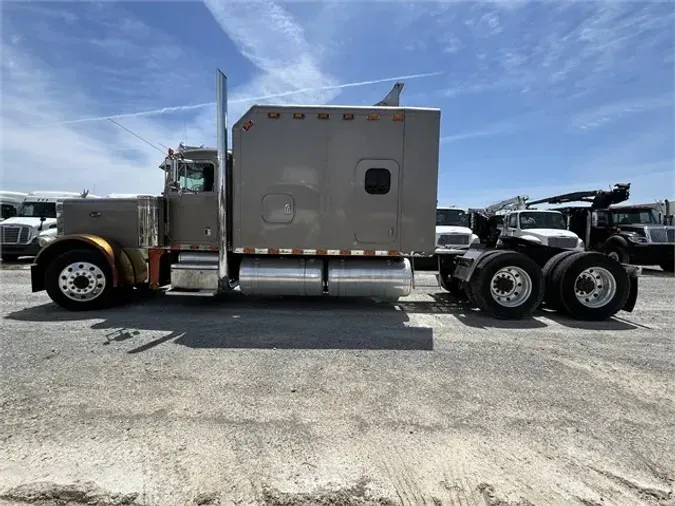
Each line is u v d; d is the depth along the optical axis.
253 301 7.56
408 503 2.20
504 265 6.34
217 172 6.51
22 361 4.20
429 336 5.37
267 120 6.26
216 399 3.38
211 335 5.23
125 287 7.18
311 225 6.37
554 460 2.61
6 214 17.23
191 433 2.84
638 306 7.78
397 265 6.61
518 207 16.31
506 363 4.37
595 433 2.96
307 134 6.25
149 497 2.20
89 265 6.55
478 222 15.10
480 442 2.80
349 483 2.35
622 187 16.23
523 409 3.31
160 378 3.80
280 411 3.19
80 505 2.13
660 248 14.12
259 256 6.73
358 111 6.21
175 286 6.73
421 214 6.34
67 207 6.93
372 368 4.16
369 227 6.36
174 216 6.81
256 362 4.27
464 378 3.94
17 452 2.58
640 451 2.73
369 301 7.72
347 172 6.29
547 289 6.73
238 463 2.51
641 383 3.88
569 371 4.16
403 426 3.00
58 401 3.30
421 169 6.29
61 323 5.77
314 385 3.70
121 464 2.47
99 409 3.17
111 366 4.08
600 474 2.47
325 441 2.77
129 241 6.89
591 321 6.36
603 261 6.38
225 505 2.15
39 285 6.61
